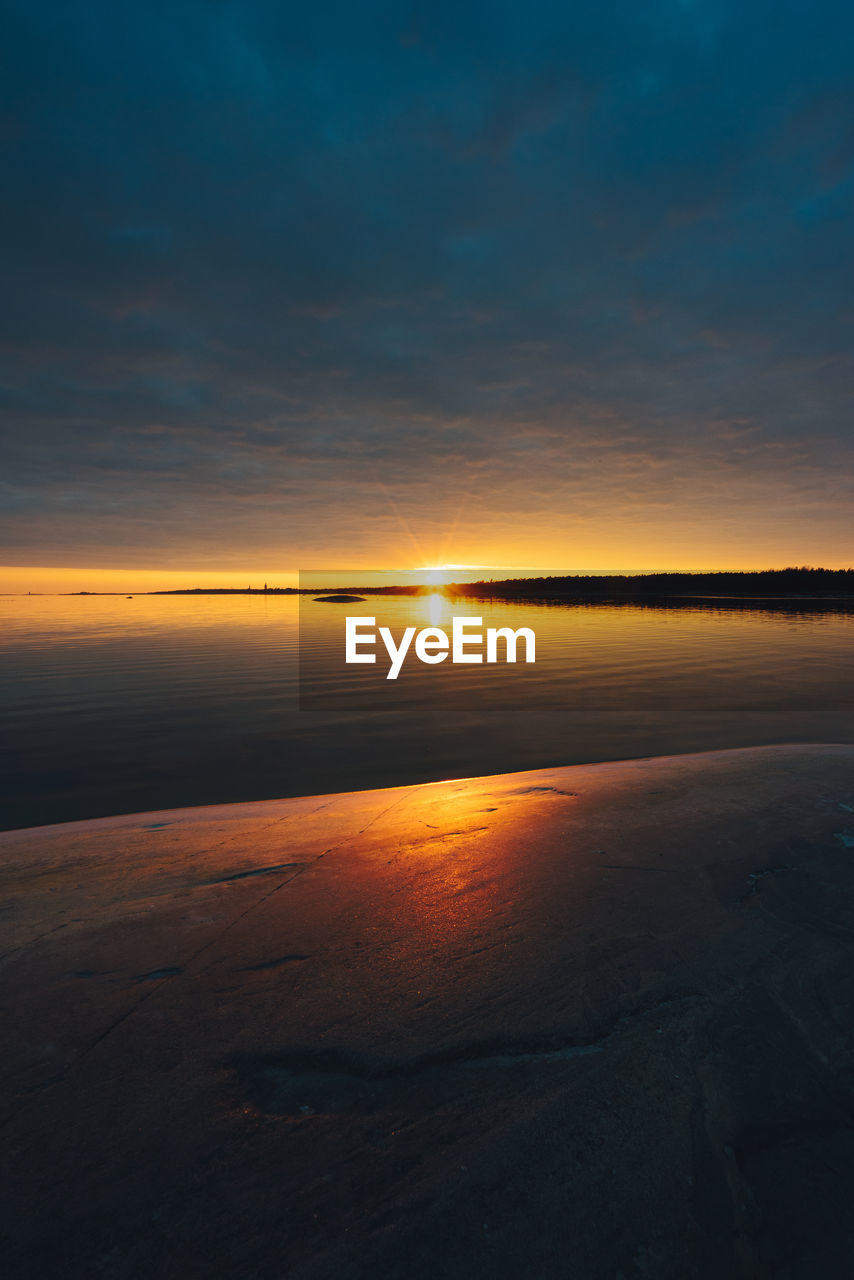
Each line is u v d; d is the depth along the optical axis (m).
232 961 1.80
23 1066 1.39
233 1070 1.38
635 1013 1.54
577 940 1.87
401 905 2.13
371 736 7.36
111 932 1.99
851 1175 1.12
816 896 2.08
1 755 6.55
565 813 3.06
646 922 1.96
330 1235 1.03
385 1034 1.48
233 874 2.48
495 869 2.41
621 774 3.85
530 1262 0.99
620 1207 1.07
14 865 2.69
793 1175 1.13
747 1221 1.05
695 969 1.71
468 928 1.96
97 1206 1.08
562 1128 1.22
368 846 2.77
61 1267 0.97
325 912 2.10
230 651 17.17
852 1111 1.26
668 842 2.60
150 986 1.68
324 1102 1.30
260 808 3.98
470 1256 0.99
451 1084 1.34
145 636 21.78
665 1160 1.16
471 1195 1.09
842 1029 1.47
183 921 2.06
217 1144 1.20
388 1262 0.98
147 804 4.98
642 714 8.30
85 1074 1.37
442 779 5.57
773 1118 1.24
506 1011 1.55
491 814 3.18
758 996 1.59
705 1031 1.47
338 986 1.67
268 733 7.57
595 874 2.32
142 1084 1.34
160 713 8.84
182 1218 1.05
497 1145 1.19
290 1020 1.53
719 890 2.16
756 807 2.98
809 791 3.19
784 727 7.35
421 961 1.78
